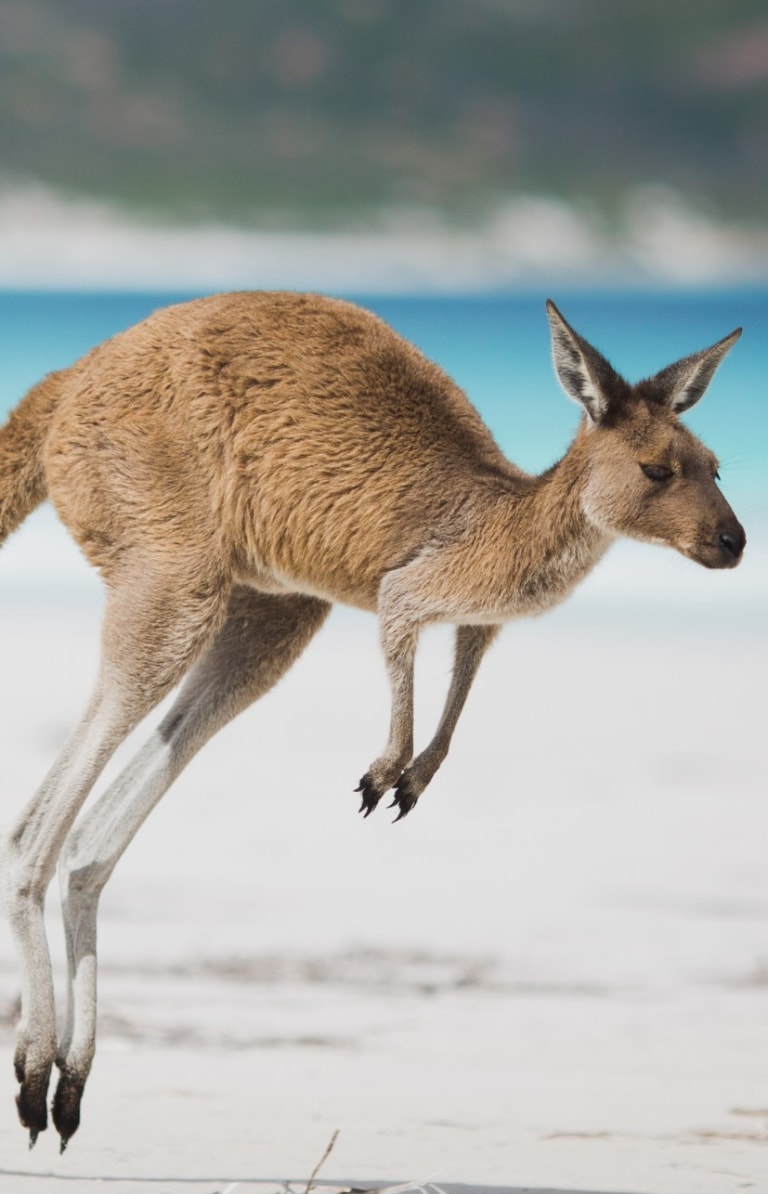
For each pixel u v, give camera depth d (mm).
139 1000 24750
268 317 20469
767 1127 19984
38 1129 18547
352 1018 24281
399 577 20375
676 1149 19109
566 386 20906
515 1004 25062
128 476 20000
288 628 21766
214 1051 22781
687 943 28156
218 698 21453
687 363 21031
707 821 36656
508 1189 17500
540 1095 21062
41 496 21281
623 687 51594
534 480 20812
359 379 20438
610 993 25656
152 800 20672
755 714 48219
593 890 31281
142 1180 17641
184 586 19969
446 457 20594
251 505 20328
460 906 30234
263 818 36594
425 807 37844
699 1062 22578
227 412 20078
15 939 18938
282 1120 19984
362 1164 18344
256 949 27391
